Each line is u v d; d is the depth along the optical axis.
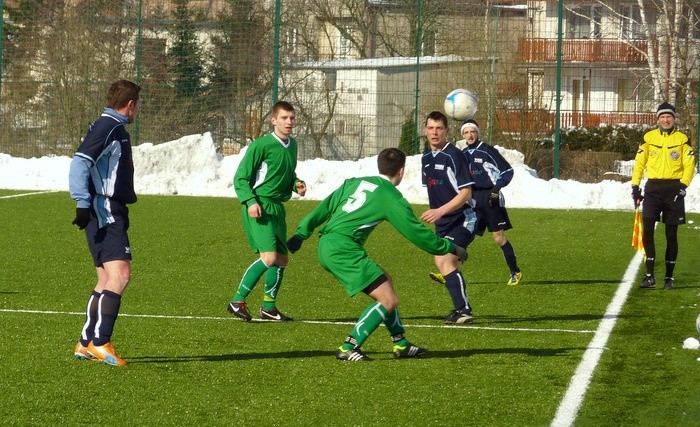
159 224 37.41
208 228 36.47
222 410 14.19
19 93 57.16
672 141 25.09
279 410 14.22
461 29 54.75
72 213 39.94
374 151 55.59
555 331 20.03
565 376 16.22
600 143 53.69
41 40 57.28
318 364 16.98
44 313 21.22
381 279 16.94
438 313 22.09
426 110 54.47
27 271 26.97
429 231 16.73
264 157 20.50
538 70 53.78
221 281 26.02
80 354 16.91
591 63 71.56
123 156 16.38
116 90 16.34
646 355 17.78
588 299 23.92
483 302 23.58
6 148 57.16
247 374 16.25
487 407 14.42
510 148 53.81
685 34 69.94
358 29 77.25
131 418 13.77
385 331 19.88
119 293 16.59
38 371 16.22
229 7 56.84
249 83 56.09
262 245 20.41
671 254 25.16
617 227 37.59
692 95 60.53
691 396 15.01
